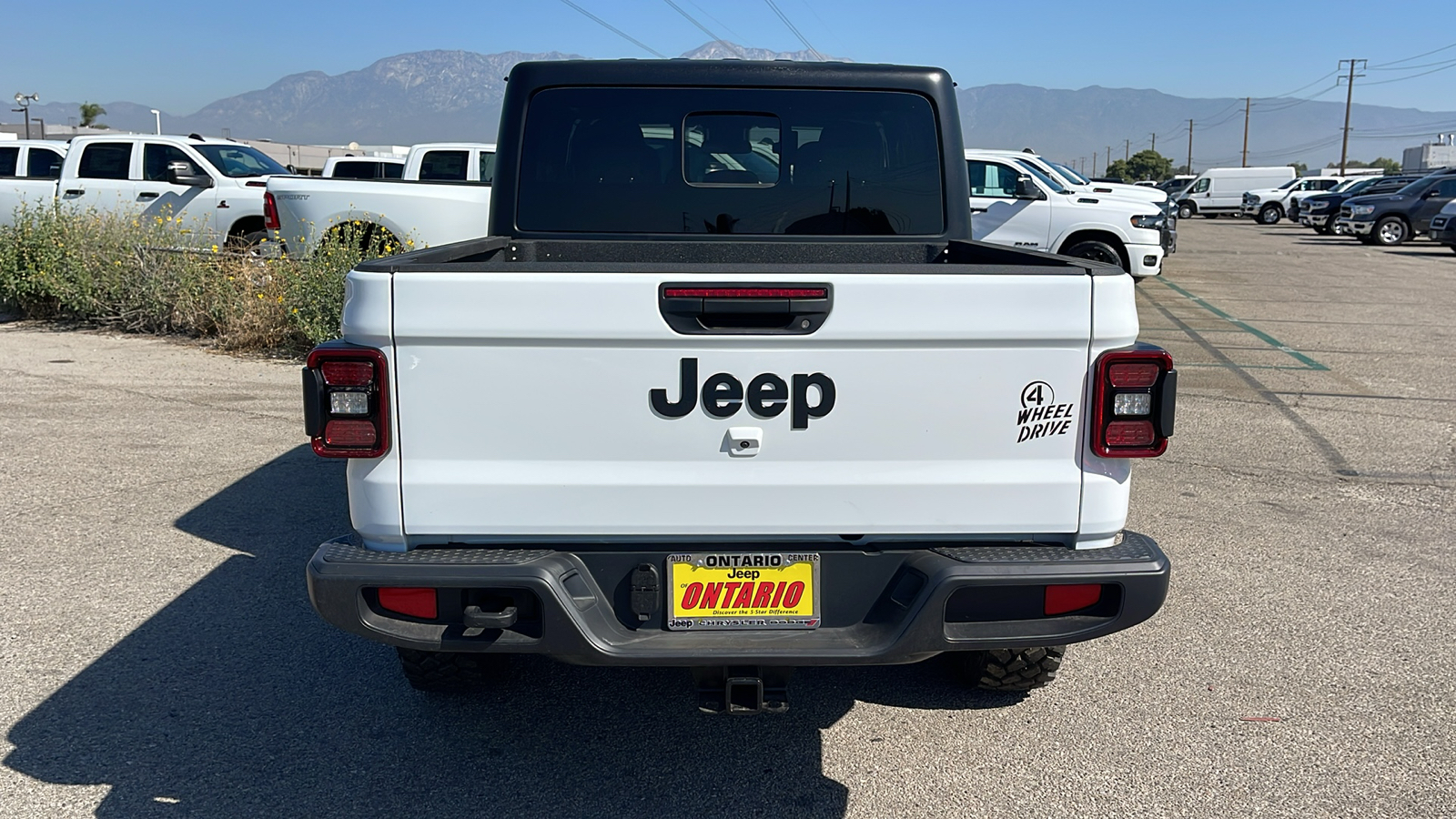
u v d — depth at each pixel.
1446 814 2.92
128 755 3.20
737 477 2.65
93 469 6.27
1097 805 2.97
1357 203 28.39
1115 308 2.63
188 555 4.91
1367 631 4.17
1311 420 7.82
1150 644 4.05
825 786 3.09
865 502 2.68
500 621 2.60
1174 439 7.25
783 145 4.01
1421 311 14.01
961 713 3.53
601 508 2.65
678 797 3.03
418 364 2.59
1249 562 4.93
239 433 7.13
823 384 2.62
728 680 2.67
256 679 3.72
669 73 3.95
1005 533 2.74
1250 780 3.10
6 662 3.80
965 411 2.65
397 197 10.66
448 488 2.63
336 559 2.65
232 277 10.72
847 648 2.66
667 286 2.55
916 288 2.57
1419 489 6.14
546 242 4.04
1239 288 16.80
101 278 11.52
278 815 2.91
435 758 3.23
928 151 4.04
